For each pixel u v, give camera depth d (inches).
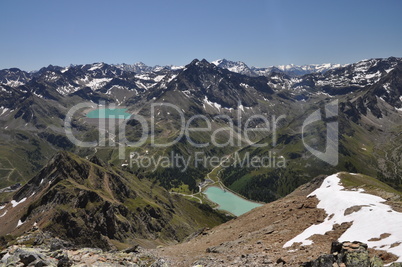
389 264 1222.3
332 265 1211.2
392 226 1630.2
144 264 1813.5
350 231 1808.6
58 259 1445.6
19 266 1318.9
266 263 1544.0
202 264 1819.6
